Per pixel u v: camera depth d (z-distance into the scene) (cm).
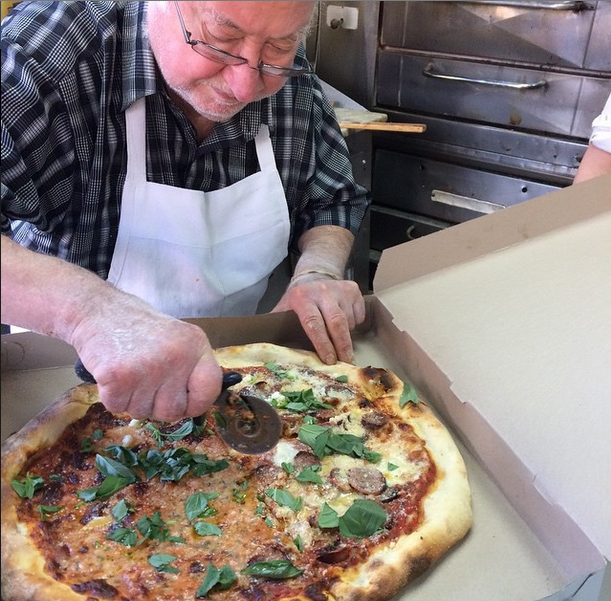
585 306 120
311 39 262
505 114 228
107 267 144
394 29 241
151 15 116
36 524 93
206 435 108
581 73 207
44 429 106
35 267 90
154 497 98
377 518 95
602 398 104
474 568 92
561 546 90
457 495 99
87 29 122
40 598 82
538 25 209
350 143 238
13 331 141
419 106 247
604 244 131
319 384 122
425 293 133
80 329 88
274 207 150
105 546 91
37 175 123
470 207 252
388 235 279
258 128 143
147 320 90
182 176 141
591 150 168
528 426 103
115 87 126
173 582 86
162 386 88
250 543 92
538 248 133
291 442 107
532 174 232
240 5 98
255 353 127
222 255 150
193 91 118
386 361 133
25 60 116
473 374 114
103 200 135
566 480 93
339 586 87
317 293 134
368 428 114
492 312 124
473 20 221
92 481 100
